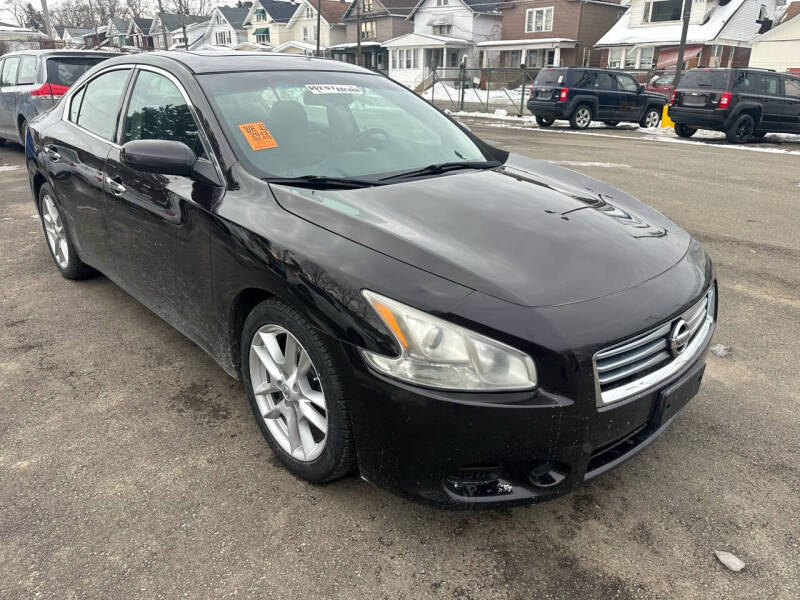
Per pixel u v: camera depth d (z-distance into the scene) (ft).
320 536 7.03
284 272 7.00
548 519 7.35
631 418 6.48
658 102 63.00
